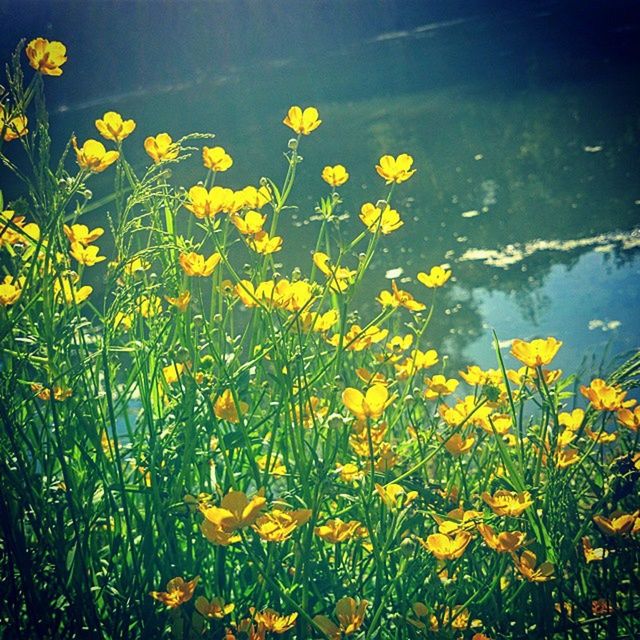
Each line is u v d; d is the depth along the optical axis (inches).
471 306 95.4
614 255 102.9
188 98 350.3
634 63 230.2
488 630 35.1
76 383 36.1
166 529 35.3
